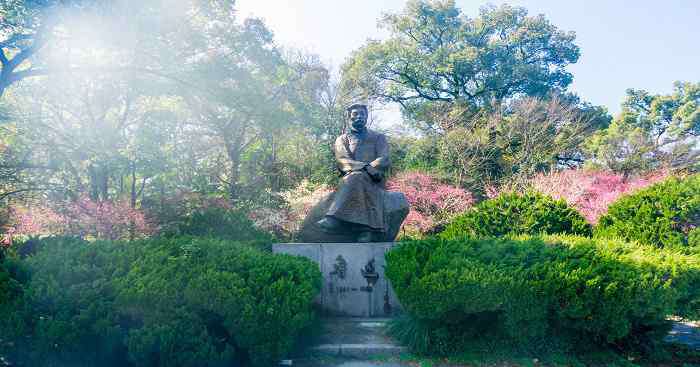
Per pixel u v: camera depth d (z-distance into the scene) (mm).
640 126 23469
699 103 23141
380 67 23828
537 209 6836
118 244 4680
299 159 15297
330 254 6410
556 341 4566
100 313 3744
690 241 5953
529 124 19703
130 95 10922
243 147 13672
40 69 8844
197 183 10953
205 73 9906
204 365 3793
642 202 6680
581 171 17547
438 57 23125
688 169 18312
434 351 4594
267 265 4500
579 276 4191
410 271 4523
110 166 9820
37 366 3697
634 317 4406
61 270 3980
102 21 8258
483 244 5016
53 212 9641
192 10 10516
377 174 6828
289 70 13438
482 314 4672
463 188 17141
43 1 7887
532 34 23797
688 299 4613
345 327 5613
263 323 3920
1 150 9953
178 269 4113
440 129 19844
